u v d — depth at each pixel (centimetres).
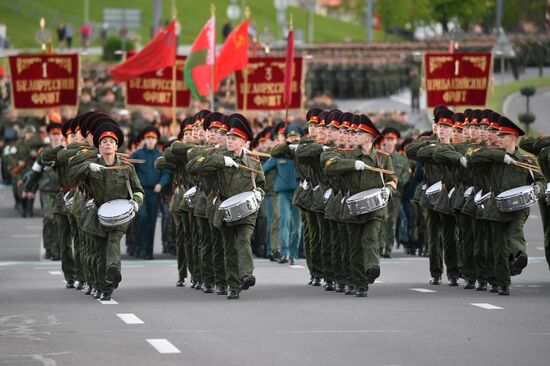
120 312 3198
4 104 9238
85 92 9044
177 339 2752
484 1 18525
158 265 4638
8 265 4581
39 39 6462
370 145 3566
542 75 14512
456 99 6094
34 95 6175
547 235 3925
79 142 3750
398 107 11694
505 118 3556
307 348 2634
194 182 3781
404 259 4825
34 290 3734
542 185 3581
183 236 3850
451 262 3869
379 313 3170
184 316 3117
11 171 7044
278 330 2881
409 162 5041
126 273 4309
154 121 7356
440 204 3809
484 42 14175
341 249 3634
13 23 18588
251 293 3656
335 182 3594
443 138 3844
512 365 2444
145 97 6619
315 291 3716
